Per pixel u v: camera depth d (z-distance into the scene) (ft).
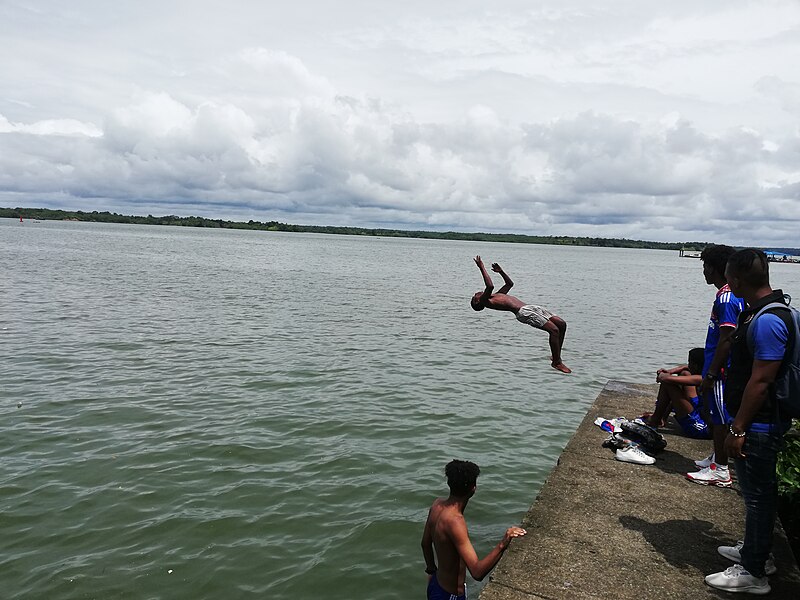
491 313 90.58
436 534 14.79
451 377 47.88
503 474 28.68
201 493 24.98
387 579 19.62
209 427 32.94
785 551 15.70
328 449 30.58
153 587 18.65
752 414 13.07
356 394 41.16
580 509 18.13
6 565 19.42
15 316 67.31
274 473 27.32
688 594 13.79
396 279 155.63
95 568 19.47
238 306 84.43
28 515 22.57
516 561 15.15
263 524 22.71
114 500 24.02
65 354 49.49
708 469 20.34
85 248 226.79
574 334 75.31
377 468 28.43
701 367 24.49
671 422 26.89
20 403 35.86
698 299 140.97
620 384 33.88
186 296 93.40
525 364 54.90
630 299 130.82
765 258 13.38
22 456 28.02
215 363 48.39
